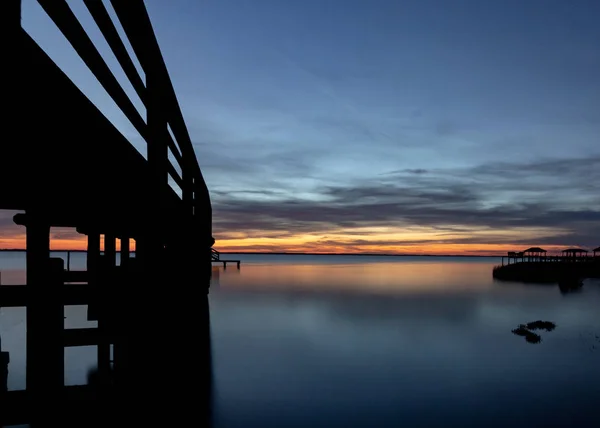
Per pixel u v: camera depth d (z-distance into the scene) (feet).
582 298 80.48
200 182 21.44
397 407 21.44
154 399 7.78
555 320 53.67
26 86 4.00
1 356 6.41
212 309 55.83
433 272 180.45
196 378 24.79
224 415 19.31
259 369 27.22
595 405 22.40
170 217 11.38
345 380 25.62
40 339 7.09
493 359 32.12
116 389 10.04
